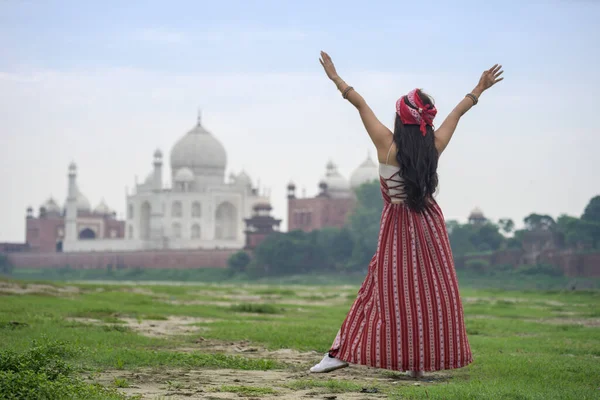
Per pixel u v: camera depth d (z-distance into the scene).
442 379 10.56
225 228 149.12
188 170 146.12
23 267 150.12
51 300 27.05
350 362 8.84
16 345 12.76
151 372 10.86
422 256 8.61
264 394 8.94
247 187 150.75
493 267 106.56
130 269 134.00
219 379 10.30
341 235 121.50
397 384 9.97
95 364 11.41
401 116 8.70
